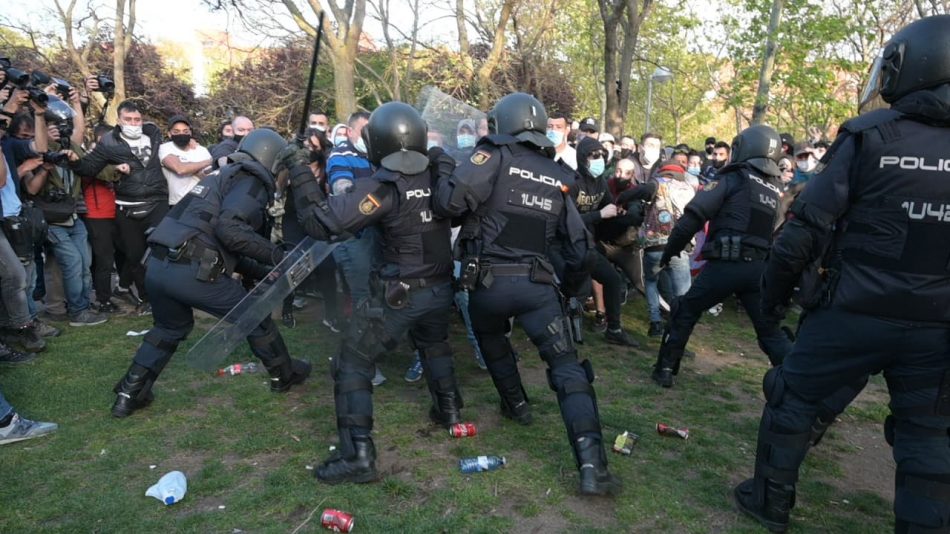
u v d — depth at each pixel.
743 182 4.06
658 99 27.08
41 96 4.80
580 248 3.33
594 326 6.15
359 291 4.73
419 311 3.26
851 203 2.41
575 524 2.80
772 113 19.09
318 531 2.71
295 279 3.50
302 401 4.11
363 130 3.29
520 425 3.81
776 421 2.76
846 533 2.84
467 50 13.95
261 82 18.05
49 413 3.86
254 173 3.76
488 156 3.13
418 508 2.90
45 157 4.91
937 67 2.21
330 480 3.07
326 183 5.13
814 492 3.21
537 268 3.18
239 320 3.55
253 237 3.64
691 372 5.04
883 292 2.30
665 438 3.73
